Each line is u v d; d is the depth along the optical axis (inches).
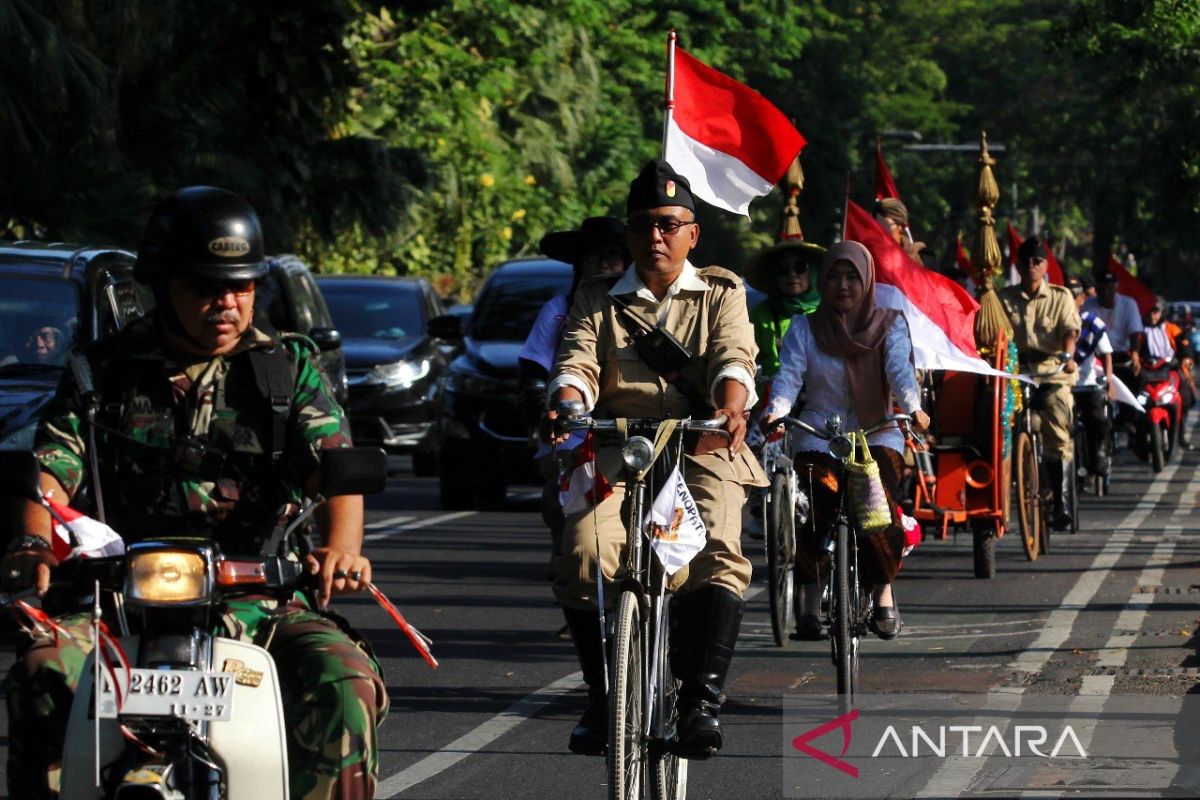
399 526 1860.2
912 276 1305.4
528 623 1252.5
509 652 1138.7
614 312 731.4
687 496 682.8
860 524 946.1
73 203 2167.8
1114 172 7372.1
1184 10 3122.5
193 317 510.0
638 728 666.8
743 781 799.7
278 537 499.8
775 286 1275.8
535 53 4266.7
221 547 523.2
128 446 518.6
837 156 6437.0
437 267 4264.3
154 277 510.9
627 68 5137.8
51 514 491.2
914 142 6860.2
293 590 501.4
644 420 697.0
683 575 704.4
